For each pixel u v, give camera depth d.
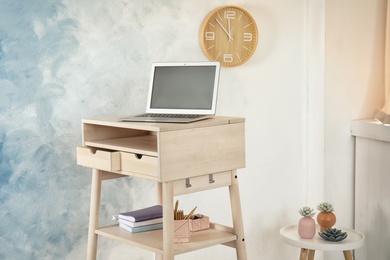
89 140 2.64
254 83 3.25
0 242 2.66
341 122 3.50
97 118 2.61
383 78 3.61
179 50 3.01
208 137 2.41
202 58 3.08
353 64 3.51
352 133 3.52
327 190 3.50
